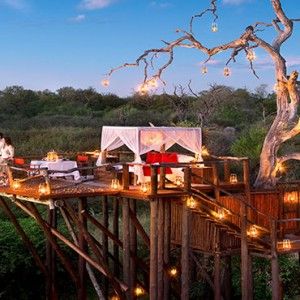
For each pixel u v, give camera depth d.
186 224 16.55
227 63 20.41
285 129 19.80
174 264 20.64
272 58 20.06
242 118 54.41
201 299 19.36
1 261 20.88
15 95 68.31
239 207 18.00
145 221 27.25
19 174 20.97
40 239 21.89
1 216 27.06
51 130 44.44
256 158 30.48
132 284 17.75
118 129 18.56
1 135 19.66
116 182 17.39
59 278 21.73
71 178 20.16
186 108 51.12
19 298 21.19
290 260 21.11
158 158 17.91
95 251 17.00
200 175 18.38
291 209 18.83
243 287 16.56
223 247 17.23
